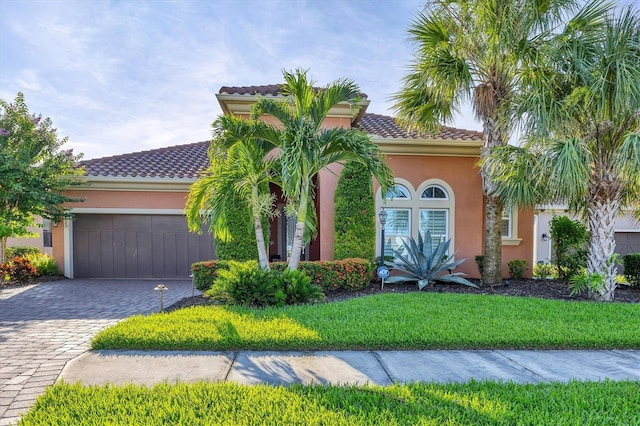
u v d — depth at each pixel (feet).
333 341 17.57
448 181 40.37
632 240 57.31
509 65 29.94
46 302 30.55
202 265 31.24
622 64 24.50
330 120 38.09
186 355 16.78
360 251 34.73
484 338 17.97
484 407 11.49
